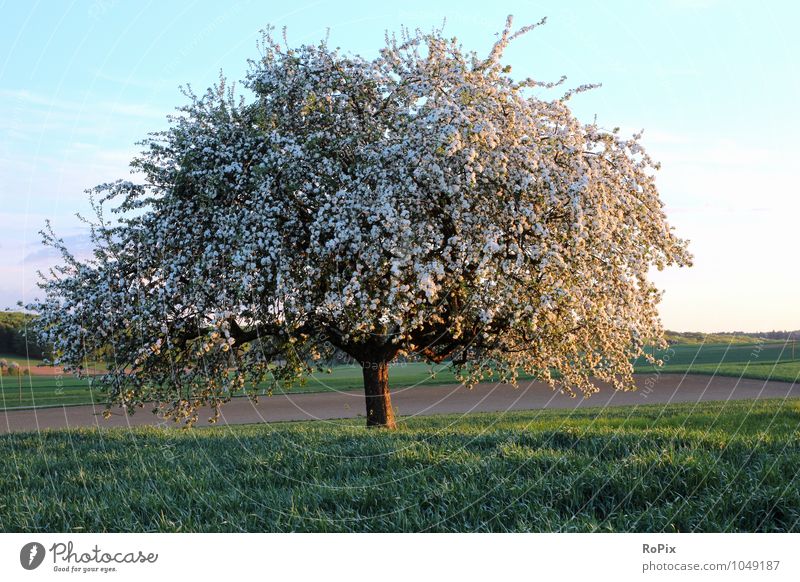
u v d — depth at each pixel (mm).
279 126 11883
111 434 13070
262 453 9820
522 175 10062
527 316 11203
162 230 11305
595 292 11039
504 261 10234
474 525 6652
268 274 10922
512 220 10352
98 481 8492
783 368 40031
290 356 13125
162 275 11359
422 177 10469
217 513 6938
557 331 11812
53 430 14172
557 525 6535
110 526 6777
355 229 10406
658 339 12438
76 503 7461
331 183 11227
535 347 12445
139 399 12602
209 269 11078
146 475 8703
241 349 12844
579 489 7461
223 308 11117
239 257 10492
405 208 10461
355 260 10938
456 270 10586
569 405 23609
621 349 12672
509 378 14133
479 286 10828
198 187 11609
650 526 6555
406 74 11281
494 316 11789
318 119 11992
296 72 11977
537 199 10523
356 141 11445
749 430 13156
